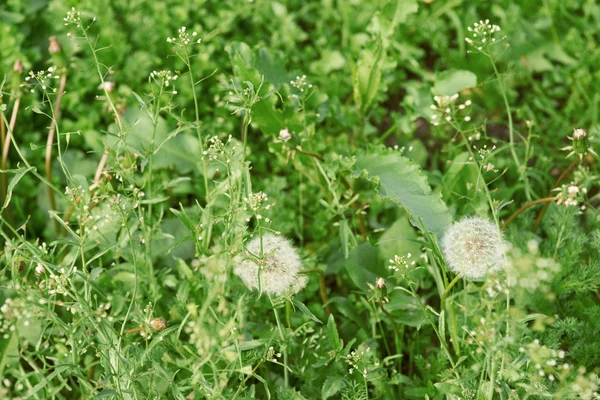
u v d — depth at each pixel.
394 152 0.99
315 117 1.10
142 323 0.91
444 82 1.11
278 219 1.08
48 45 1.20
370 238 1.04
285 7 1.24
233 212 0.89
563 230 0.99
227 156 0.90
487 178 1.11
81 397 0.94
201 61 1.19
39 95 1.16
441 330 0.87
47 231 1.08
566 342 0.96
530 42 1.22
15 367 0.96
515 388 0.90
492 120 1.19
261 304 0.99
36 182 1.12
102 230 1.02
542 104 1.19
